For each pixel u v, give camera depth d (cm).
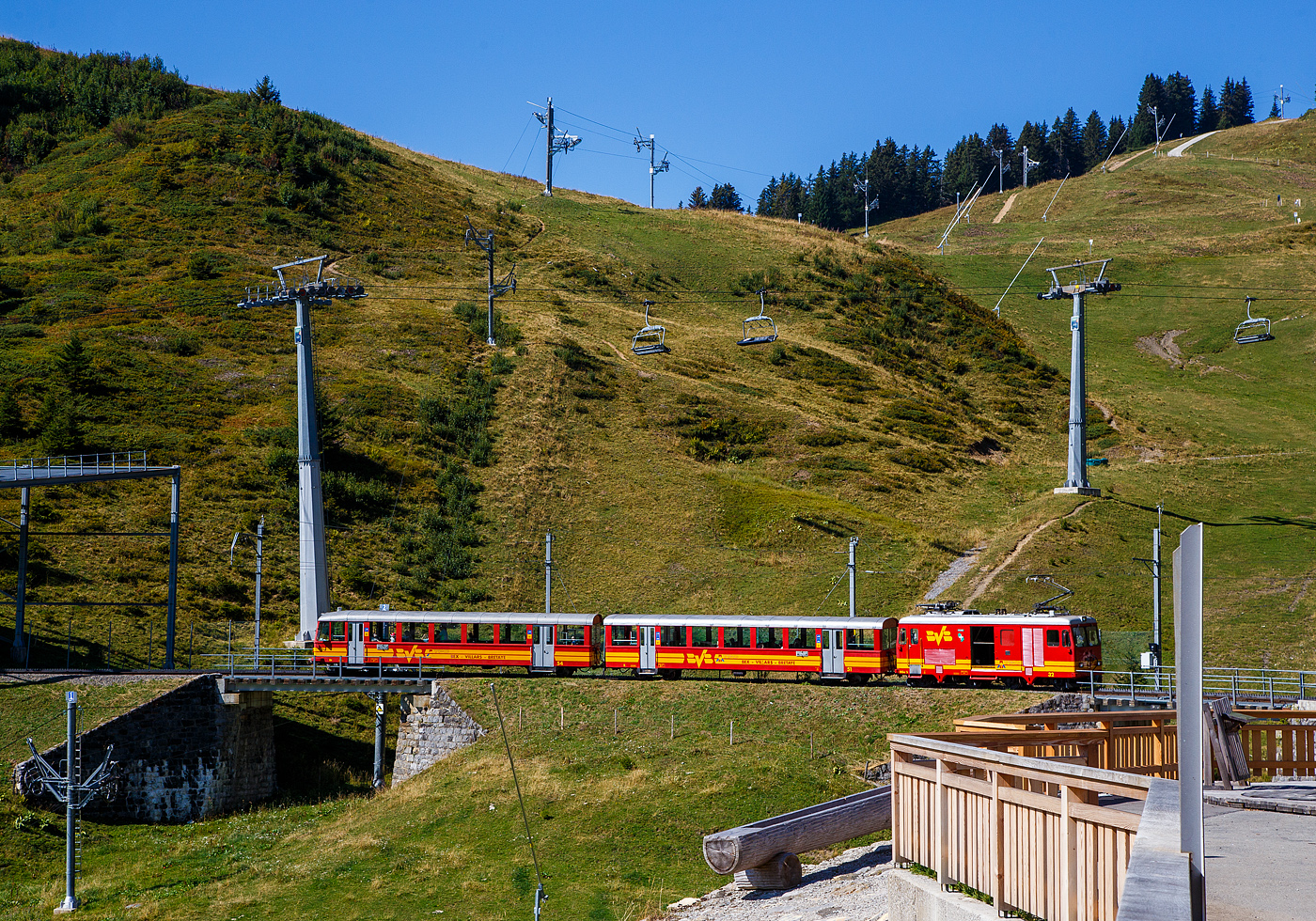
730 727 4231
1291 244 16338
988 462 9375
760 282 13562
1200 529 722
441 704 4459
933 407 10481
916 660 4725
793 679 4975
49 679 4409
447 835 3488
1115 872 1076
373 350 9869
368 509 7350
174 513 5088
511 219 15162
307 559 5228
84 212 12212
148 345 9244
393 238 13200
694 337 11694
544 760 4034
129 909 3102
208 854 3616
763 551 7369
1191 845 708
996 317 13775
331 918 2911
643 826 3350
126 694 4297
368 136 17600
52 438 7188
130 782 4081
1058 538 7200
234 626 5878
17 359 8519
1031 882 1223
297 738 4803
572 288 12694
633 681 4672
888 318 12756
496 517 7581
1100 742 1898
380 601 6369
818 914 1995
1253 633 5800
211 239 12031
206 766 4212
